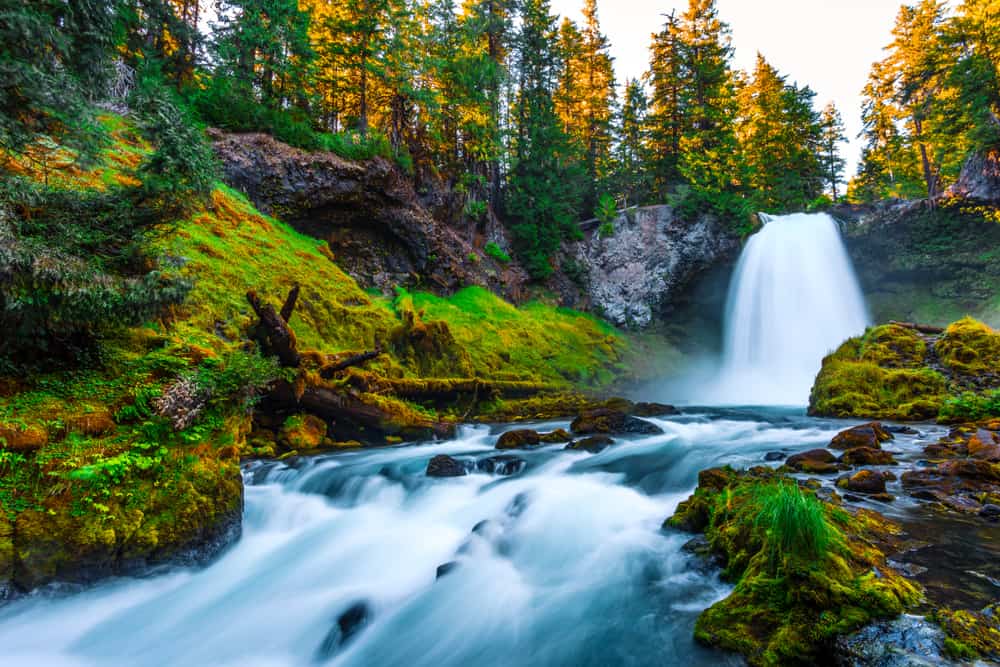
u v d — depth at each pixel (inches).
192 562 217.3
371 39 1062.4
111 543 195.6
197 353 282.2
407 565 228.2
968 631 103.1
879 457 258.7
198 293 458.3
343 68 1098.1
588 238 1539.1
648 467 309.6
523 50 1549.0
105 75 301.1
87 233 253.0
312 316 609.9
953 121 1166.3
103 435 215.6
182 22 906.7
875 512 177.6
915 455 274.7
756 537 146.7
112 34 315.0
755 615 121.0
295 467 350.3
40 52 239.9
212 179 292.8
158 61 837.2
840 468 248.1
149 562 204.8
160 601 201.9
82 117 263.7
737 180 1459.2
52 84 241.1
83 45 290.5
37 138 245.0
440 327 737.6
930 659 96.3
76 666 171.8
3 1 224.4
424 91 1120.2
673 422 516.4
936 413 443.8
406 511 284.8
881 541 150.6
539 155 1395.2
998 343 492.7
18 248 197.2
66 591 184.2
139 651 178.5
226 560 234.1
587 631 148.6
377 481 322.7
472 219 1254.9
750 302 1369.3
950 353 514.0
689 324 1489.9
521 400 758.5
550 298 1343.5
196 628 190.1
